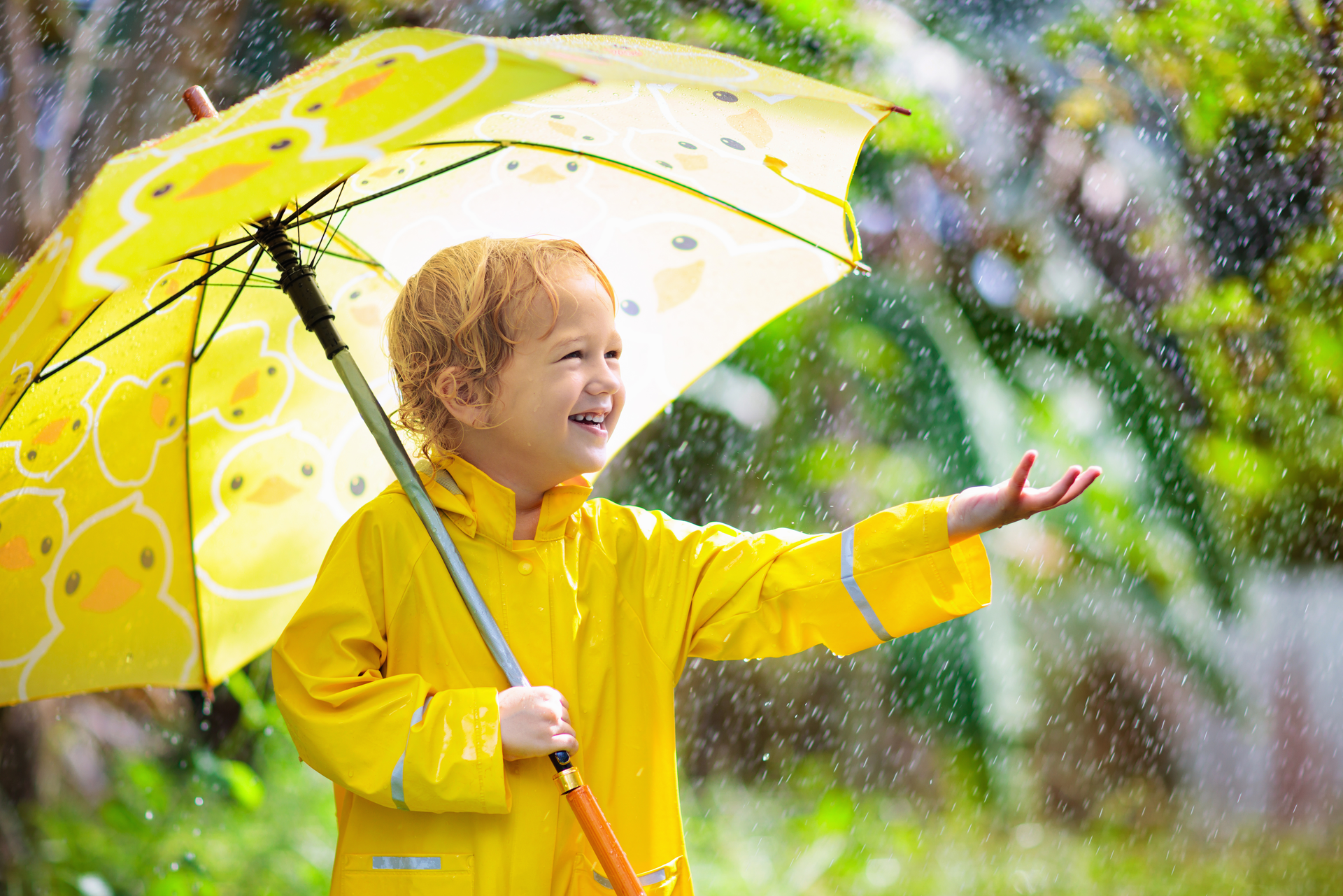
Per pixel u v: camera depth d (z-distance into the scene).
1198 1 6.68
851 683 9.00
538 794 1.90
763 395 7.23
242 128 1.57
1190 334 6.86
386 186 2.32
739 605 2.07
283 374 2.41
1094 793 9.02
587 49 1.94
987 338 6.78
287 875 4.95
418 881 1.88
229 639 2.34
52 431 2.15
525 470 2.04
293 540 2.41
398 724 1.85
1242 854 8.20
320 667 1.95
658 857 2.00
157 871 4.70
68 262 1.40
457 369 1.99
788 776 8.54
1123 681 8.99
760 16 6.48
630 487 7.13
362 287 2.48
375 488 2.50
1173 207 6.81
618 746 2.00
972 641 6.30
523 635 1.98
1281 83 6.70
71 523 2.21
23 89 5.11
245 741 5.59
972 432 6.52
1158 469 6.65
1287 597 8.45
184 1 5.69
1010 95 6.81
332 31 6.00
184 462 2.31
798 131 2.25
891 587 2.01
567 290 2.00
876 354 6.85
